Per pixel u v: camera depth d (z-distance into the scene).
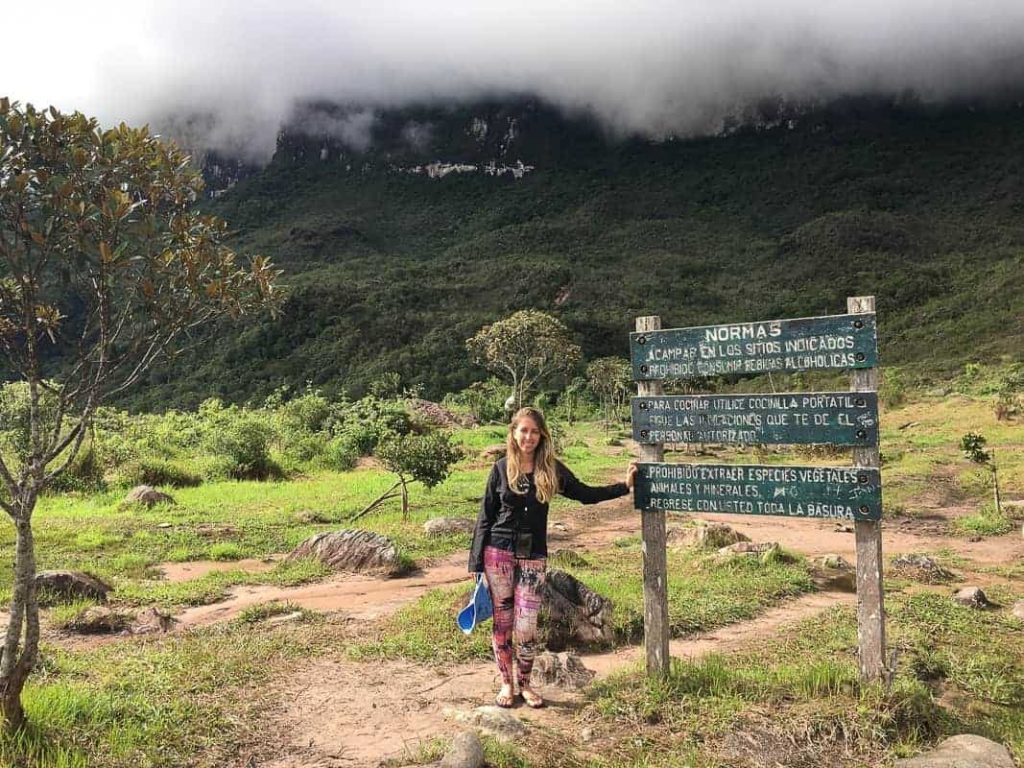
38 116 3.60
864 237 156.88
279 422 29.39
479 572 4.68
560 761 3.81
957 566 10.58
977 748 3.99
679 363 4.77
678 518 15.64
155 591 8.30
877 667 4.50
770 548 10.12
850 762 3.95
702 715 4.33
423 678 5.23
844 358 4.32
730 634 6.79
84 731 4.05
